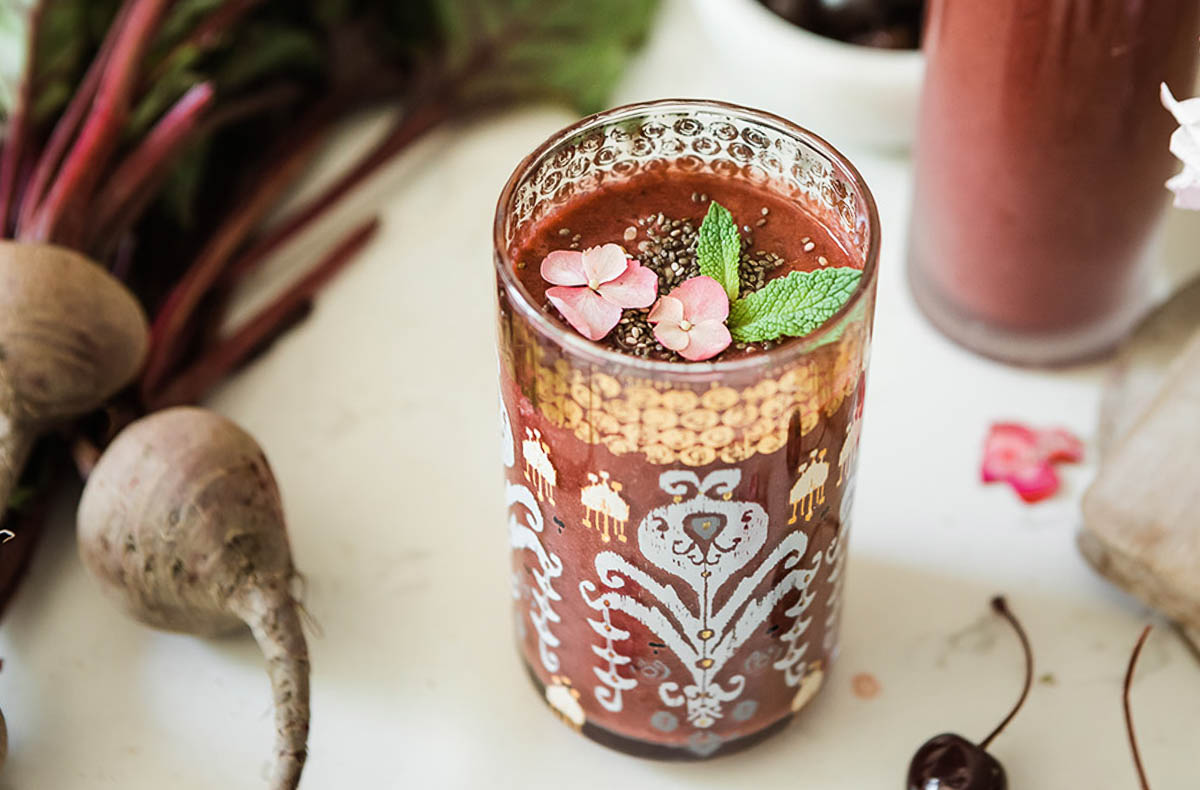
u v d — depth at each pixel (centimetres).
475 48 70
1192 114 49
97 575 55
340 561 59
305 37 70
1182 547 55
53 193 61
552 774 55
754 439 47
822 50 64
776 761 55
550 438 48
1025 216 59
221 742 55
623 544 49
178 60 66
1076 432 62
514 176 48
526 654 56
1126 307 63
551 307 49
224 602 54
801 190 51
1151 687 56
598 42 70
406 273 67
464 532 60
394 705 56
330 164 70
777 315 48
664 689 52
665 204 51
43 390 56
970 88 57
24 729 56
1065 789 54
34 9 63
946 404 63
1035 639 57
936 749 53
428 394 64
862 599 58
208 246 63
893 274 67
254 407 63
